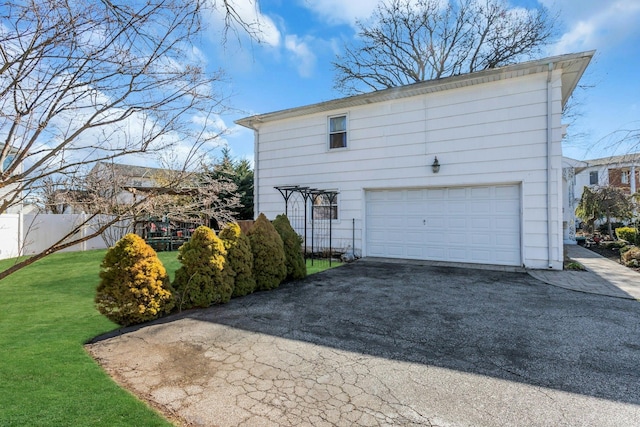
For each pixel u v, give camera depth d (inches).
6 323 156.9
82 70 82.0
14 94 75.5
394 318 162.4
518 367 110.3
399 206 348.2
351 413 85.6
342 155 374.9
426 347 127.6
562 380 101.6
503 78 288.2
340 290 220.7
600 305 180.1
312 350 125.6
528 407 87.5
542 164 276.4
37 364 112.5
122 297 150.6
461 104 309.9
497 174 293.7
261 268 222.5
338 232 375.6
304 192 364.8
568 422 81.2
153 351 125.3
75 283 246.1
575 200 589.0
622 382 100.0
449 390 96.4
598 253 409.4
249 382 102.0
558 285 226.5
